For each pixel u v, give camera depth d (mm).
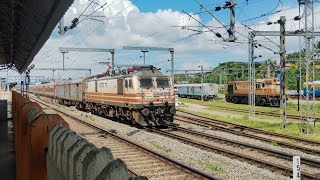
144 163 11602
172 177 9875
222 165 12008
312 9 21594
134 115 23047
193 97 71938
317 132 21578
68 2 8070
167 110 23203
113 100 26297
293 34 23156
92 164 1988
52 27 11047
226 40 19969
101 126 21859
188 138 17688
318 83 54656
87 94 33750
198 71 72188
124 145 14984
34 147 3465
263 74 77562
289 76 69188
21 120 5039
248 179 10406
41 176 3498
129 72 24578
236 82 55656
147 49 40656
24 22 12148
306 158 12695
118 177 1715
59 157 2855
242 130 22234
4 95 63062
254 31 26750
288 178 10625
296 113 34844
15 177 8039
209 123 25266
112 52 43500
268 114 33656
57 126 3264
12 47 19500
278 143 16547
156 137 18297
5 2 10367
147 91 22609
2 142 12664
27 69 32781
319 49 40469
